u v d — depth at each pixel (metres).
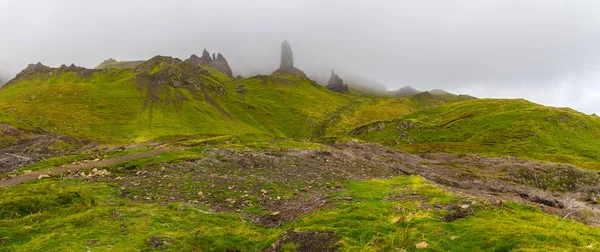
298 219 18.14
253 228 17.20
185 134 106.00
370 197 22.03
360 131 126.75
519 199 31.86
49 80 177.88
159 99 137.25
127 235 14.47
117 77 170.25
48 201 18.44
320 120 197.88
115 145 81.81
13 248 13.07
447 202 18.30
